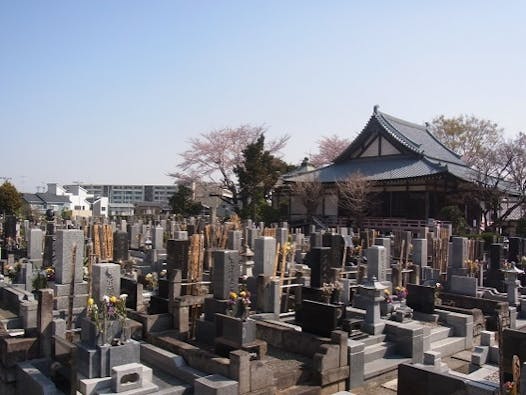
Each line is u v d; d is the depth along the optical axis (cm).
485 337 1173
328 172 5572
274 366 1056
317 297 1442
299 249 2466
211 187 6681
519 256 2494
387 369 1141
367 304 1280
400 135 5209
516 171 4247
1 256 2228
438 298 1789
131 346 892
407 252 2245
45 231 2631
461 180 4556
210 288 1512
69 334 1127
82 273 1398
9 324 1140
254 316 1359
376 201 5078
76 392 819
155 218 5012
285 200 5841
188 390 912
